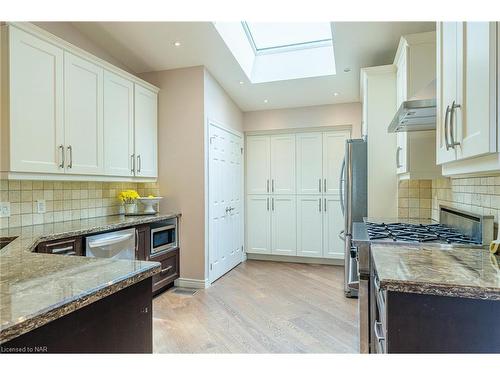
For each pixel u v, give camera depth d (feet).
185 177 11.69
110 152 9.49
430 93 6.45
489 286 2.95
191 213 11.64
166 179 11.89
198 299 10.39
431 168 7.75
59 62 7.72
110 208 10.95
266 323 8.56
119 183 11.39
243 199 15.98
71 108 8.07
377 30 8.66
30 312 2.38
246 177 16.15
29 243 5.60
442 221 7.72
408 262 3.83
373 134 9.68
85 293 2.82
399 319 3.20
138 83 10.80
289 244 15.60
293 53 12.34
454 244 5.17
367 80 9.77
